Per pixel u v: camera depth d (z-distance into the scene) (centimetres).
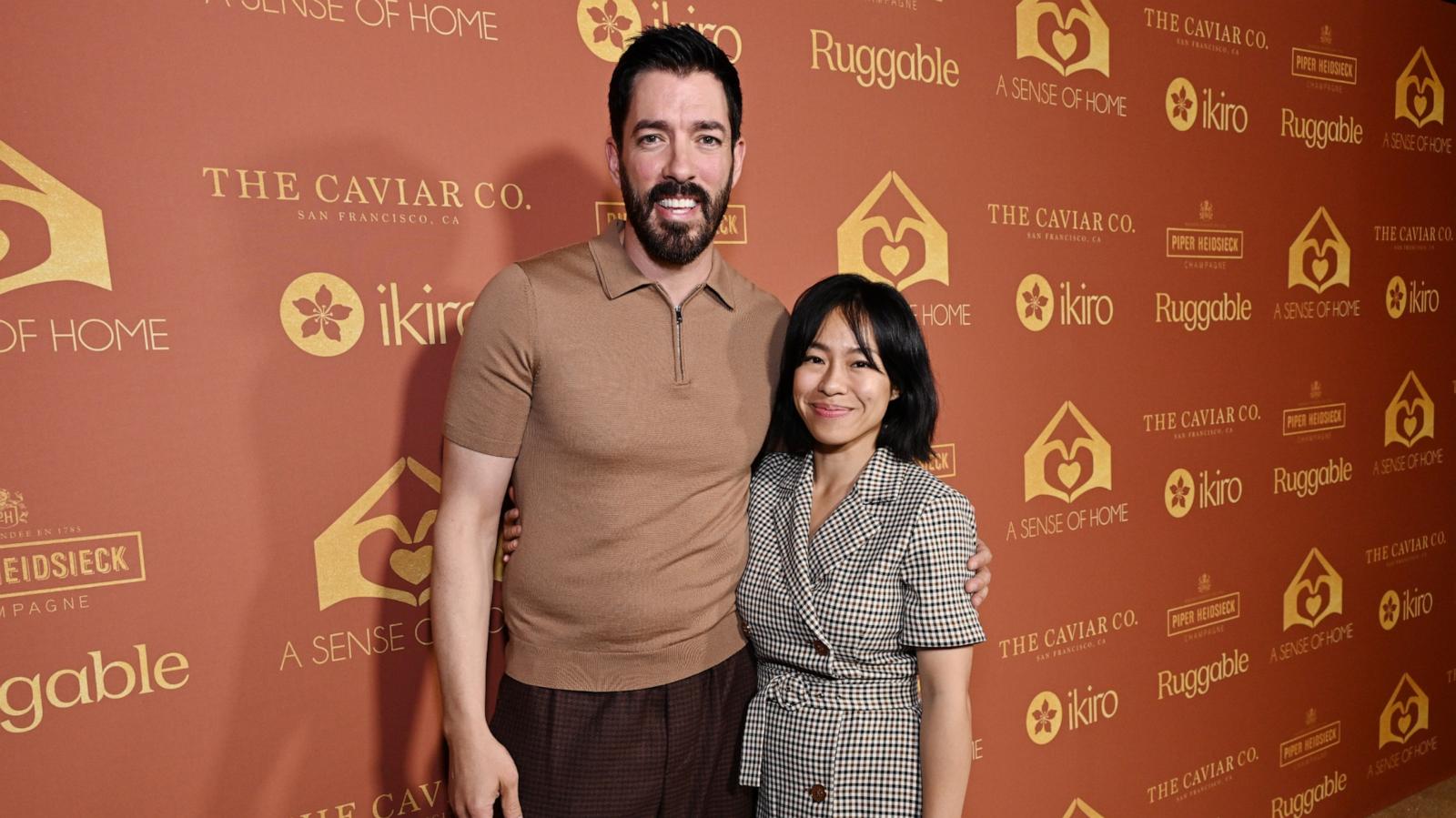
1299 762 243
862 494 128
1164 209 210
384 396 138
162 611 126
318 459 134
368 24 133
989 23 184
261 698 133
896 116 175
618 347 118
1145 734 216
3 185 115
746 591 133
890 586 123
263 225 128
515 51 143
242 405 129
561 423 116
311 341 133
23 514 118
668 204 116
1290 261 231
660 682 124
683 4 154
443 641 115
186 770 129
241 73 126
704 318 126
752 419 130
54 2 116
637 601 121
